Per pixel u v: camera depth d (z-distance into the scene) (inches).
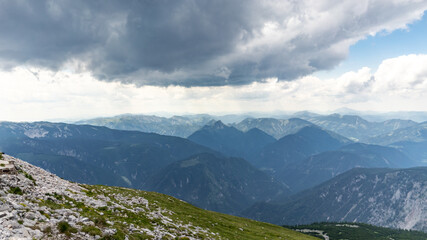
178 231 1636.3
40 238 753.0
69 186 1686.8
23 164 1605.6
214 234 2031.3
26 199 1079.0
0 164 1291.8
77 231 901.2
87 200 1487.5
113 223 1206.3
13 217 804.0
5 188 1079.6
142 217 1619.1
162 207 2381.9
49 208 1066.7
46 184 1443.2
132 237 1119.6
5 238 656.4
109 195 2021.4
